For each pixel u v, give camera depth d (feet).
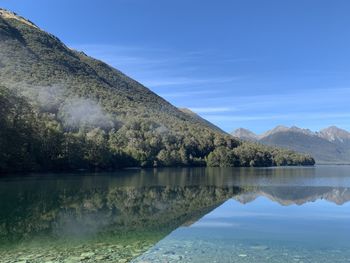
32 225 98.27
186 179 296.51
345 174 411.95
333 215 120.57
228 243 80.02
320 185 246.27
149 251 72.54
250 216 117.39
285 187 227.81
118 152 478.59
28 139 312.50
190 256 69.21
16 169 297.94
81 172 374.43
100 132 519.19
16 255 69.46
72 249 73.87
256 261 66.59
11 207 127.65
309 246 78.18
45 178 268.62
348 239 84.99
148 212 122.72
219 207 136.67
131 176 325.21
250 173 420.77
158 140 606.14
